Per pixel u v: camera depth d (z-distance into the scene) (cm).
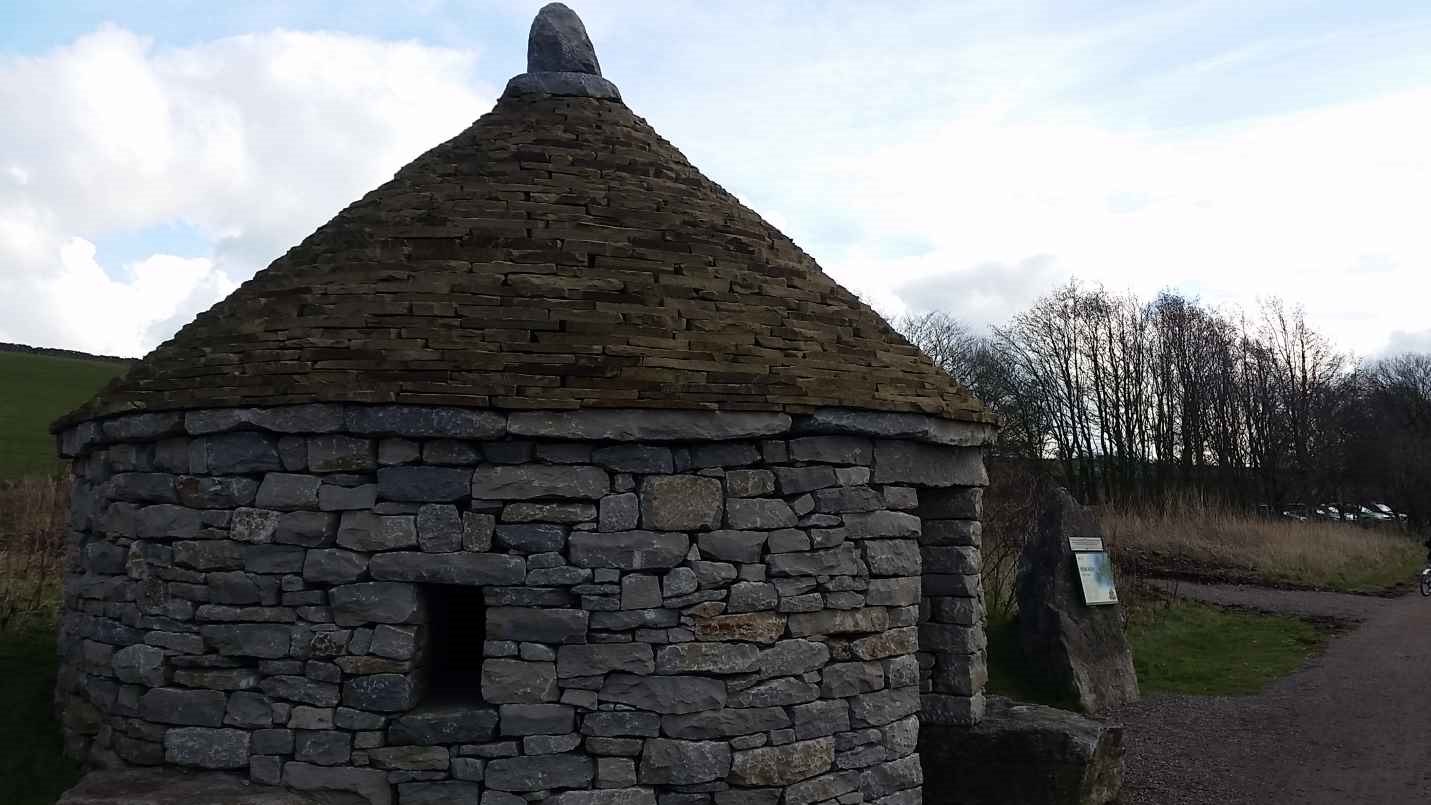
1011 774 690
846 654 575
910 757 601
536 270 583
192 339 607
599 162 683
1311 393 3966
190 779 517
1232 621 1631
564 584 513
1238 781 825
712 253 641
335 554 513
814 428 565
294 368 525
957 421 645
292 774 511
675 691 520
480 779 507
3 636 818
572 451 520
